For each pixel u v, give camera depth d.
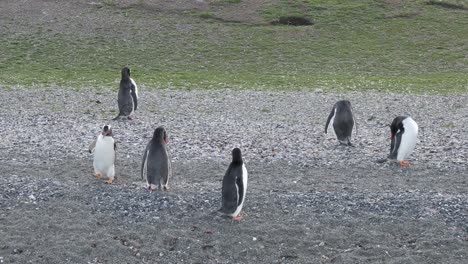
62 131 19.50
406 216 12.26
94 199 12.83
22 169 14.91
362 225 11.94
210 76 32.53
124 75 21.41
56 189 13.33
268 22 44.81
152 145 13.26
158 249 11.12
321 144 18.27
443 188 13.86
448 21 44.94
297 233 11.65
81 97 25.97
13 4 46.56
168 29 42.78
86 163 15.77
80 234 11.55
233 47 39.59
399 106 24.70
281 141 18.64
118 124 20.78
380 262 10.80
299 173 15.20
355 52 39.09
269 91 28.08
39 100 25.08
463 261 10.88
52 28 42.03
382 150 17.52
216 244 11.29
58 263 10.77
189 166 15.77
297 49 39.44
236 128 20.48
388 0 48.47
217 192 13.34
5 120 21.06
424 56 38.41
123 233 11.59
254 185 14.06
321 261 10.93
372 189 13.73
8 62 35.34
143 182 14.02
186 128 20.34
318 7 47.06
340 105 17.92
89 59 36.69
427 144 18.23
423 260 10.91
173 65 35.97
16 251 11.04
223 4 47.78
